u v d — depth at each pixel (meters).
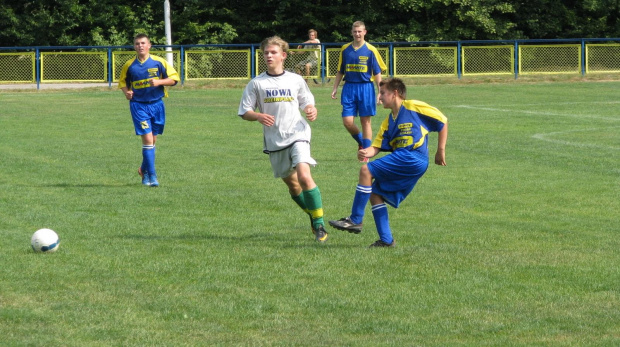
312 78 54.19
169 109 39.88
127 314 9.38
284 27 66.62
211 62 54.16
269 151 13.84
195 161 23.22
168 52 52.88
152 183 19.11
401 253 12.34
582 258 12.08
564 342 8.50
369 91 23.69
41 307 9.61
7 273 11.07
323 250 12.60
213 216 15.52
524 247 12.85
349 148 26.25
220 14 65.06
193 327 8.95
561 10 68.31
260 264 11.66
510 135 29.14
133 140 28.44
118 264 11.62
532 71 56.56
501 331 8.86
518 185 19.11
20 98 46.66
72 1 62.03
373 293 10.22
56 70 53.34
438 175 20.56
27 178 20.11
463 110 38.69
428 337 8.67
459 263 11.72
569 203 16.92
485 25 63.62
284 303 9.80
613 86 52.25
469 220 15.19
